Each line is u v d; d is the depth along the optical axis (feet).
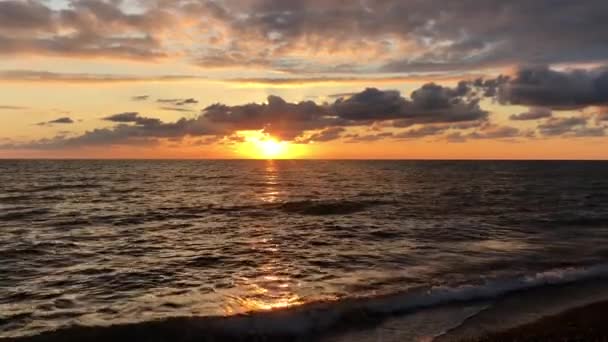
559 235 70.18
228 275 46.03
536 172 362.33
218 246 61.93
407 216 94.99
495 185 200.23
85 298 38.47
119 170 364.17
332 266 49.44
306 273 46.44
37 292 40.27
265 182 225.15
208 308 35.78
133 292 40.34
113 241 65.92
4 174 274.16
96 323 32.35
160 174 304.91
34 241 65.41
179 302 37.32
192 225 82.58
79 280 44.27
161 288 41.55
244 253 56.95
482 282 41.98
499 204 118.32
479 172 359.87
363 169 438.40
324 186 194.80
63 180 223.30
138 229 77.61
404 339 29.58
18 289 41.14
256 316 32.30
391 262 51.16
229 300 37.88
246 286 41.96
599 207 111.24
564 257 53.78
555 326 32.12
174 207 111.55
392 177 278.87
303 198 136.46
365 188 181.88
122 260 53.26
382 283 42.24
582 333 31.07
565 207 111.04
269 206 113.39
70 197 136.77
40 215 95.30
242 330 30.60
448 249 58.80
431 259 52.65
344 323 31.99
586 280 43.37
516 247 60.03
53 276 45.80
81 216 94.02
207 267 49.60
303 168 470.80
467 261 51.52
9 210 103.19
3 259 53.57
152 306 36.35
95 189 169.17
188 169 412.98
